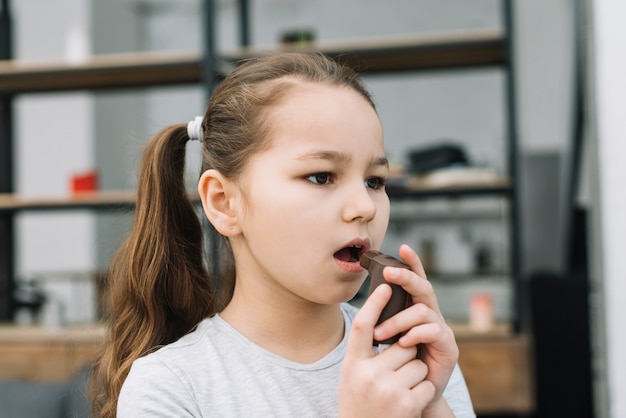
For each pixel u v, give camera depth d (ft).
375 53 9.52
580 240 11.03
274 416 2.31
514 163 8.87
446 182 9.05
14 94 11.12
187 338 2.53
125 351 2.89
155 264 2.90
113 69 9.93
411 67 10.12
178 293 2.93
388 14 13.78
